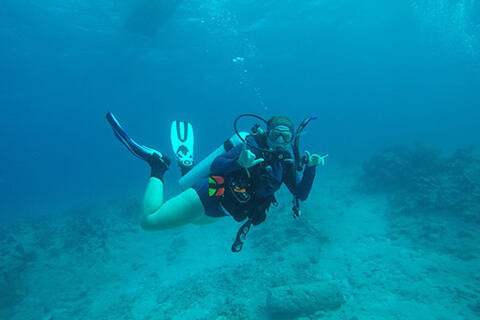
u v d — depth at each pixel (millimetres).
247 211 2143
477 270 6711
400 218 10391
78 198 29641
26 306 8969
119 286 9695
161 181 2271
